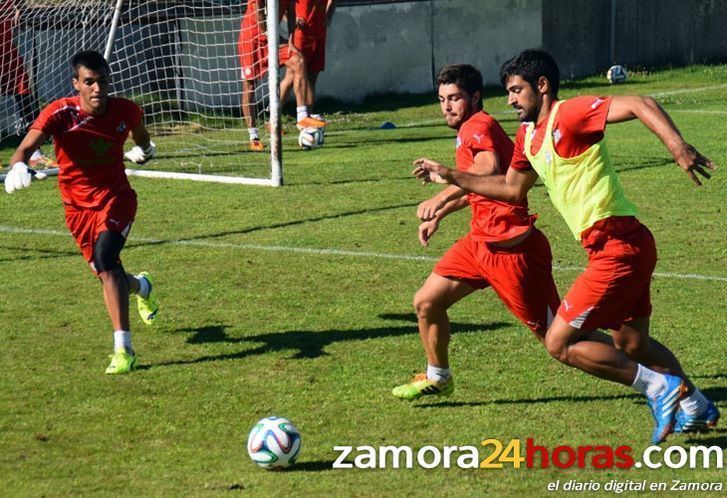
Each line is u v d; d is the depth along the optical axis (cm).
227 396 1867
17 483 1523
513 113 5897
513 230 1678
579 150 1505
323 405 1820
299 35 4722
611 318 1563
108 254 2028
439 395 1844
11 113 4784
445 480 1523
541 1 7200
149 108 5303
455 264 1752
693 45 8069
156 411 1800
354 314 2355
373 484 1511
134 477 1541
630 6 7725
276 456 1546
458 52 6869
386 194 3659
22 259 2886
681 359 2016
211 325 2289
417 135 5138
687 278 2589
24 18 4791
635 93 6656
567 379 1931
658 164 4103
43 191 3862
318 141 4725
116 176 2080
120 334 2008
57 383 1944
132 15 5303
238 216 3366
